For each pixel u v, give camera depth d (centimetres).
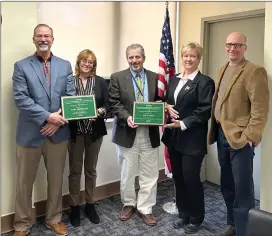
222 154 226
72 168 259
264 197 213
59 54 285
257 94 195
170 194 327
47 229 250
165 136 250
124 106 249
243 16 299
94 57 251
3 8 225
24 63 219
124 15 325
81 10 294
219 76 224
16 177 243
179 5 359
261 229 134
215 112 223
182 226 256
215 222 265
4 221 243
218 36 332
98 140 258
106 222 263
